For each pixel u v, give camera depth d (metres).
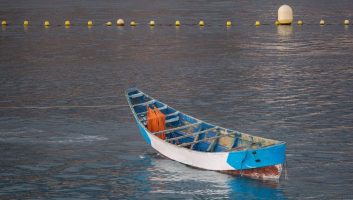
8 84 87.25
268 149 49.44
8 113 72.06
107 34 140.12
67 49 118.50
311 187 50.41
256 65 98.69
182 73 93.19
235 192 49.56
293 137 62.09
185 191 49.97
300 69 95.19
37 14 187.12
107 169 54.66
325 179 51.84
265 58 105.19
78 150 59.25
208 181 51.34
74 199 49.09
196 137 55.75
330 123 66.50
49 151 59.09
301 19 168.00
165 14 184.00
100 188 50.97
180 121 59.78
